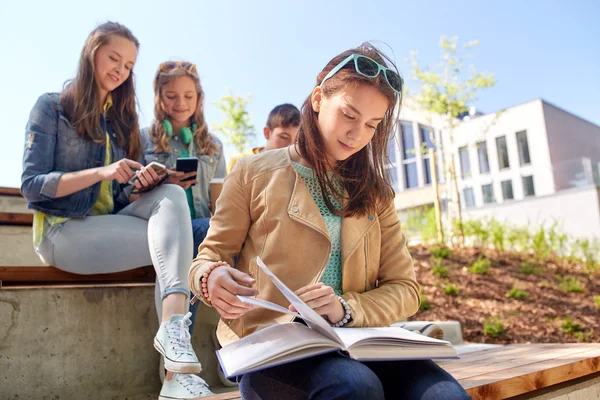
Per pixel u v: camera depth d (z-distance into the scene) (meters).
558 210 9.87
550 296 5.85
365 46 1.44
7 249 3.06
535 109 14.09
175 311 1.87
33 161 2.21
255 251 1.36
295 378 1.05
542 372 1.60
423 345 1.08
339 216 1.43
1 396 2.01
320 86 1.42
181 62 2.88
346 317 1.19
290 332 1.11
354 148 1.36
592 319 5.37
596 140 15.56
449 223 7.68
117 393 2.28
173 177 2.31
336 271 1.40
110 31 2.35
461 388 1.04
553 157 13.79
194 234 2.41
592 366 1.83
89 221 2.22
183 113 2.81
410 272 1.46
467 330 5.11
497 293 5.84
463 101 8.01
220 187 2.61
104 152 2.41
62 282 2.27
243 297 1.05
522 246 7.23
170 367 1.71
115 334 2.33
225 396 1.48
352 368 0.99
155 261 1.98
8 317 2.08
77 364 2.21
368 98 1.30
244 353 1.08
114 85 2.40
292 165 1.43
